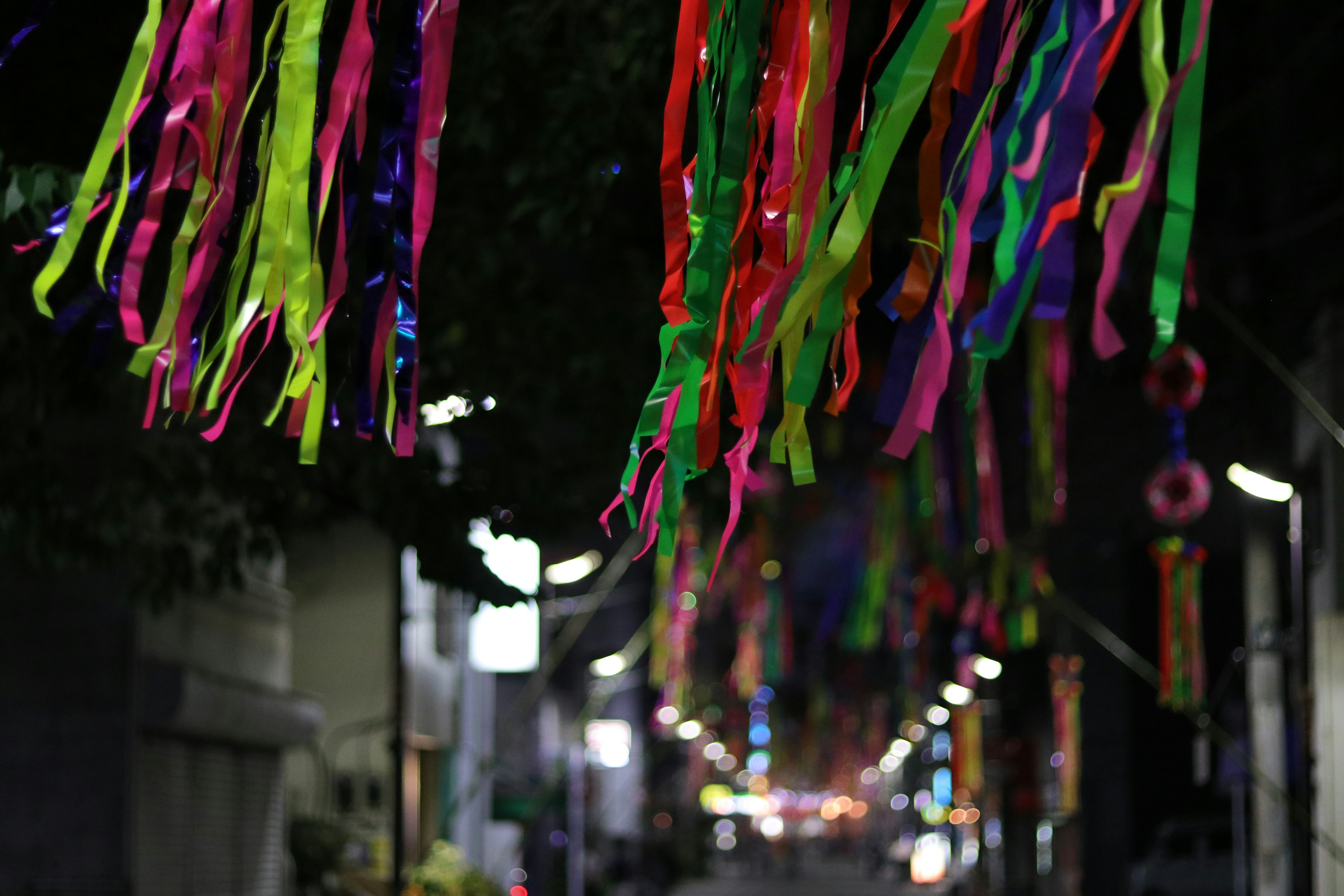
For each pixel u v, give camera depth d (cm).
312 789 2869
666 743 6819
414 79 414
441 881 2888
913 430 329
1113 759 3538
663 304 378
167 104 452
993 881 4594
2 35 995
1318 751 1895
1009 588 3528
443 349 1300
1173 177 317
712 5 384
